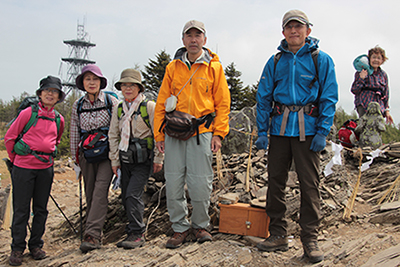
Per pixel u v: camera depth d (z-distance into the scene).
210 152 3.11
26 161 3.29
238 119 6.00
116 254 3.06
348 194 4.42
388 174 4.89
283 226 3.08
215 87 3.15
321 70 2.81
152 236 4.02
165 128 3.10
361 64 5.74
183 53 3.17
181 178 3.16
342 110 15.89
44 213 3.51
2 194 5.12
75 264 2.93
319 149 2.73
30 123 3.31
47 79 3.38
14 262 3.26
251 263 2.84
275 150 3.01
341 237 3.36
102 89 3.68
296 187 4.14
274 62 3.03
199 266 2.74
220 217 3.47
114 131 3.47
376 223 3.66
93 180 3.63
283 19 2.91
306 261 2.80
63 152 13.30
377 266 2.63
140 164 3.42
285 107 2.92
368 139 5.77
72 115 3.62
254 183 4.37
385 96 5.95
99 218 3.40
